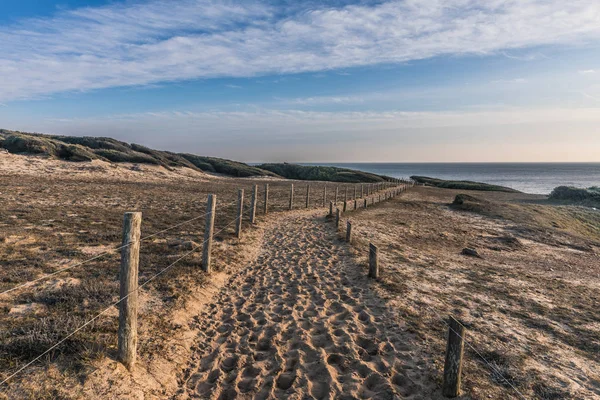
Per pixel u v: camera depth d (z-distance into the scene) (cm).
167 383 430
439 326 630
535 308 800
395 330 602
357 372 476
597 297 962
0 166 3297
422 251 1362
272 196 3114
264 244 1239
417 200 3503
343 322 633
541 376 492
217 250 1034
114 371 394
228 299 729
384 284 840
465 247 1582
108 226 1198
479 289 904
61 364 384
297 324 620
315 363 495
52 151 4347
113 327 494
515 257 1471
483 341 592
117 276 704
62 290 595
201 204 2091
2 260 727
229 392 430
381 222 1962
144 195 2403
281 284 834
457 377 417
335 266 1000
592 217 2970
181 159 7069
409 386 445
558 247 1803
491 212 2639
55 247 873
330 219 1828
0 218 1164
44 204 1606
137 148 6569
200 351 520
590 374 514
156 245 966
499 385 458
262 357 511
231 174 7062
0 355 386
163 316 581
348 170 8531
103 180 3419
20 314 510
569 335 661
